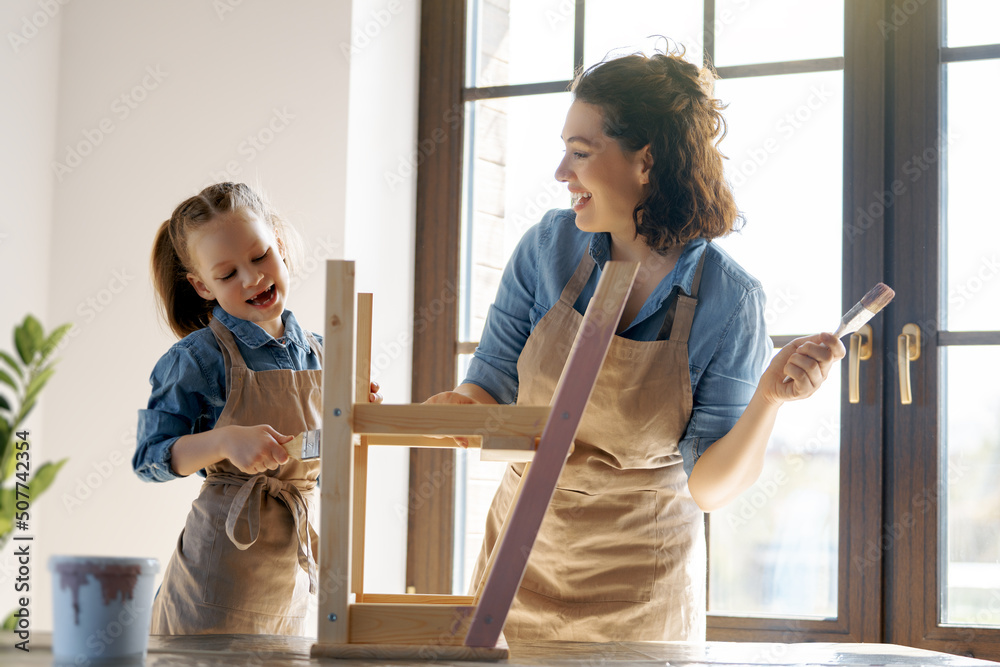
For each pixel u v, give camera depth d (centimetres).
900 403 177
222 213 129
